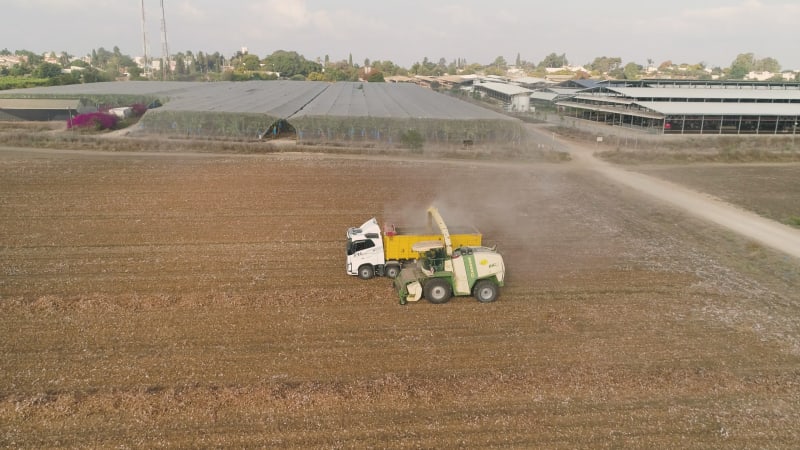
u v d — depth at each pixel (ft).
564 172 161.38
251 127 203.10
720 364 57.72
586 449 44.78
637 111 253.44
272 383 53.31
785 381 54.54
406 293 71.56
